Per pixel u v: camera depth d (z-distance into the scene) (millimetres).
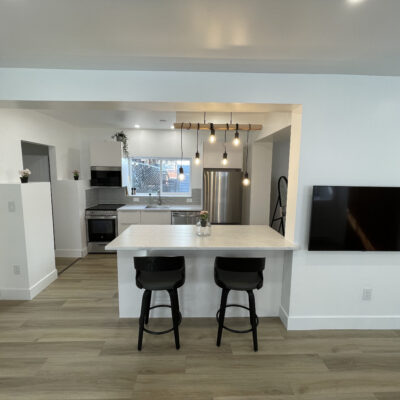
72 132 4738
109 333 2348
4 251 2898
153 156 5258
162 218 4699
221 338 2295
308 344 2229
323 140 2193
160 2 1220
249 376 1878
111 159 4691
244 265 2061
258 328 2455
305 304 2414
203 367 1955
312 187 2244
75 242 4387
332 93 2148
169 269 2043
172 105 2215
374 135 2203
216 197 4566
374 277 2383
